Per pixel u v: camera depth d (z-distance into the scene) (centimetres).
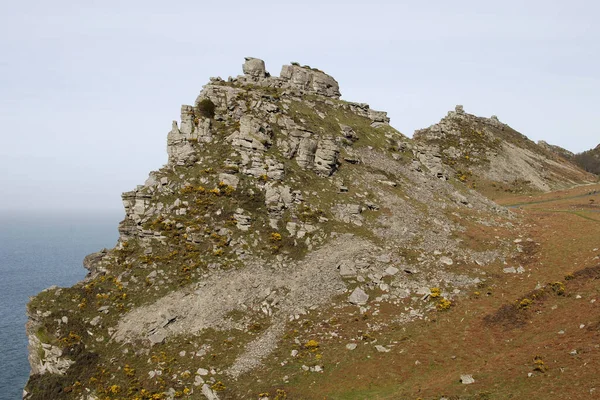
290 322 5847
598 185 14875
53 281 17975
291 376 4944
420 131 18588
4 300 14875
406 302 6075
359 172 9231
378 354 5125
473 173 15588
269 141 8556
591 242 7031
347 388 4666
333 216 7725
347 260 6750
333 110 11294
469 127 18425
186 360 5316
